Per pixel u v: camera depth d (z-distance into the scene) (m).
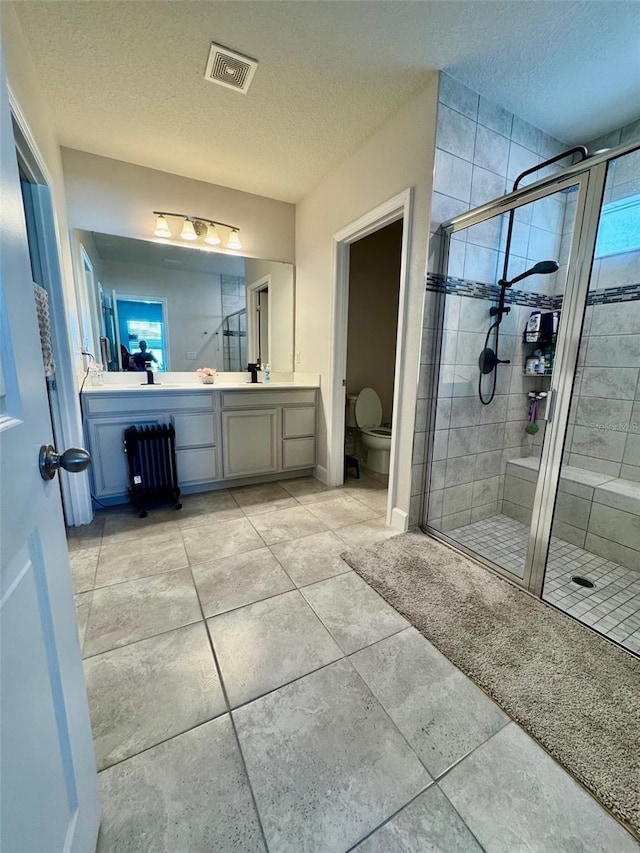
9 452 0.50
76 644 0.74
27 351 0.60
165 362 2.89
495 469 2.43
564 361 1.58
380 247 3.71
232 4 1.36
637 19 1.42
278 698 1.11
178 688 1.14
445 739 1.00
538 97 1.89
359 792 0.87
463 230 1.97
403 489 2.18
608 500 1.95
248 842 0.78
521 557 1.95
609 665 1.23
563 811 0.83
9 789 0.45
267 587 1.64
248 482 3.01
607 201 2.10
